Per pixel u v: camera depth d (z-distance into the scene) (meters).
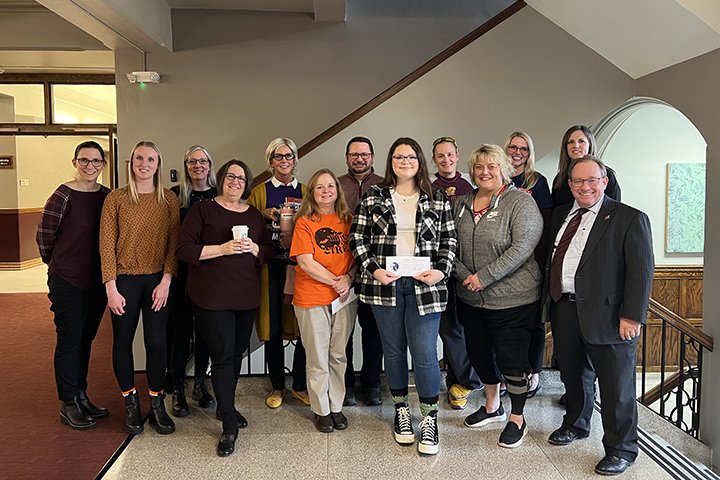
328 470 2.38
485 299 2.55
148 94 5.18
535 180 2.92
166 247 2.69
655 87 3.77
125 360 2.67
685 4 3.05
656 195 5.23
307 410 3.04
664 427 3.47
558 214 2.58
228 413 2.56
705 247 3.46
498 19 3.81
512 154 2.94
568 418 2.64
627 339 2.32
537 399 3.18
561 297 2.47
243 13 5.22
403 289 2.49
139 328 3.95
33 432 2.74
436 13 5.32
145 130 5.21
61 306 2.67
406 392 2.67
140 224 2.59
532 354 2.95
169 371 3.22
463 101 3.80
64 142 9.27
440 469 2.40
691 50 3.38
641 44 3.57
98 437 2.69
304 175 3.71
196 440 2.67
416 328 2.50
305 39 5.29
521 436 2.61
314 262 2.59
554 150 3.93
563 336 2.49
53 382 3.50
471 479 2.32
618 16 3.42
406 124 3.77
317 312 2.66
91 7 3.84
